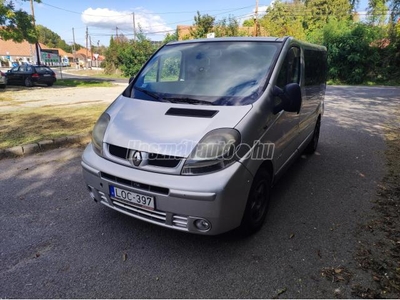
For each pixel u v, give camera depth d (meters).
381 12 27.52
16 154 5.07
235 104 2.70
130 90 3.41
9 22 18.23
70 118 7.86
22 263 2.45
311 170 4.51
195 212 2.27
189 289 2.18
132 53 32.69
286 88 2.86
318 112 5.11
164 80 3.37
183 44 3.77
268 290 2.16
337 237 2.79
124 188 2.48
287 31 31.92
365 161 4.89
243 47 3.35
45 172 4.37
